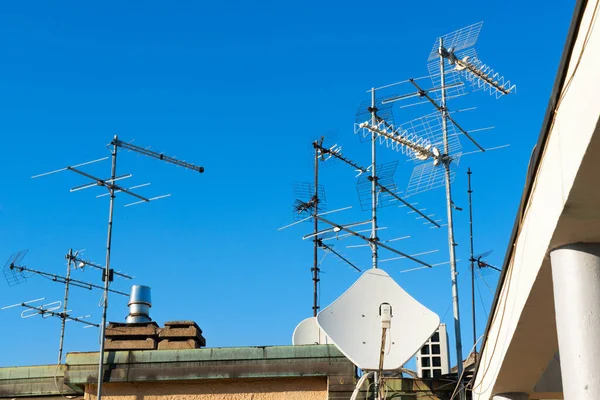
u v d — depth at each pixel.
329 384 15.91
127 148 20.03
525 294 9.03
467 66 19.31
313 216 20.45
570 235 7.43
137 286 22.77
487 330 12.27
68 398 17.17
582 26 6.30
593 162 6.38
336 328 15.22
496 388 12.30
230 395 16.47
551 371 13.02
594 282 7.36
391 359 14.99
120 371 16.69
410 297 15.63
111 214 19.30
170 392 16.62
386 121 20.81
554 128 7.27
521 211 8.86
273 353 16.36
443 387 15.80
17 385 17.20
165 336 18.80
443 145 18.70
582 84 6.31
